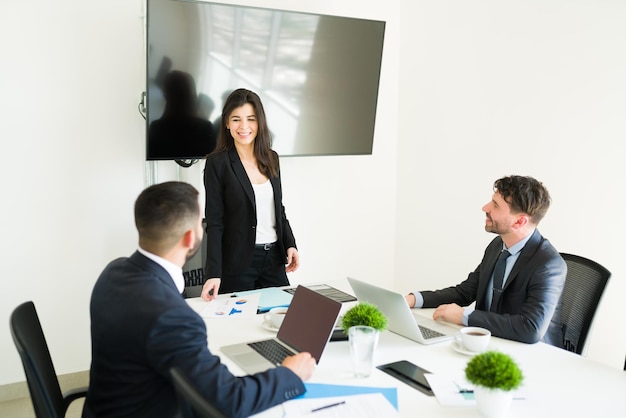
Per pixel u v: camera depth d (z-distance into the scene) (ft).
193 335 4.63
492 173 11.72
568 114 10.09
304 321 5.97
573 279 7.39
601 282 6.98
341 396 4.95
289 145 11.93
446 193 12.93
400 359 5.84
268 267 9.62
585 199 9.87
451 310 6.88
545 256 6.83
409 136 13.92
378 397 4.92
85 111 10.63
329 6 12.89
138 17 10.84
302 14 11.28
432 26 12.98
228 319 7.11
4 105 9.99
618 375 5.49
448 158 12.80
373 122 12.90
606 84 9.43
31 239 10.48
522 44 10.88
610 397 4.99
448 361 5.79
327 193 13.47
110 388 4.90
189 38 10.18
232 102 9.08
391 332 6.72
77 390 6.04
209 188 9.07
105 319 4.82
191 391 3.71
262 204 9.36
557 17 10.18
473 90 12.03
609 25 9.33
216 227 9.04
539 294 6.61
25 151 10.25
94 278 11.09
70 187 10.68
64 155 10.55
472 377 4.53
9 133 10.09
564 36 10.07
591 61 9.64
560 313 7.24
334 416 4.59
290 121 11.79
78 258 10.91
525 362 5.81
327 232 13.60
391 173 14.35
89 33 10.48
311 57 11.64
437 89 12.96
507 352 6.08
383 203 14.33
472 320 6.64
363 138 12.85
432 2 12.93
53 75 10.29
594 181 9.70
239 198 9.11
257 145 9.32
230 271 9.34
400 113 14.17
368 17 13.46
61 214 10.67
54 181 10.53
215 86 10.69
